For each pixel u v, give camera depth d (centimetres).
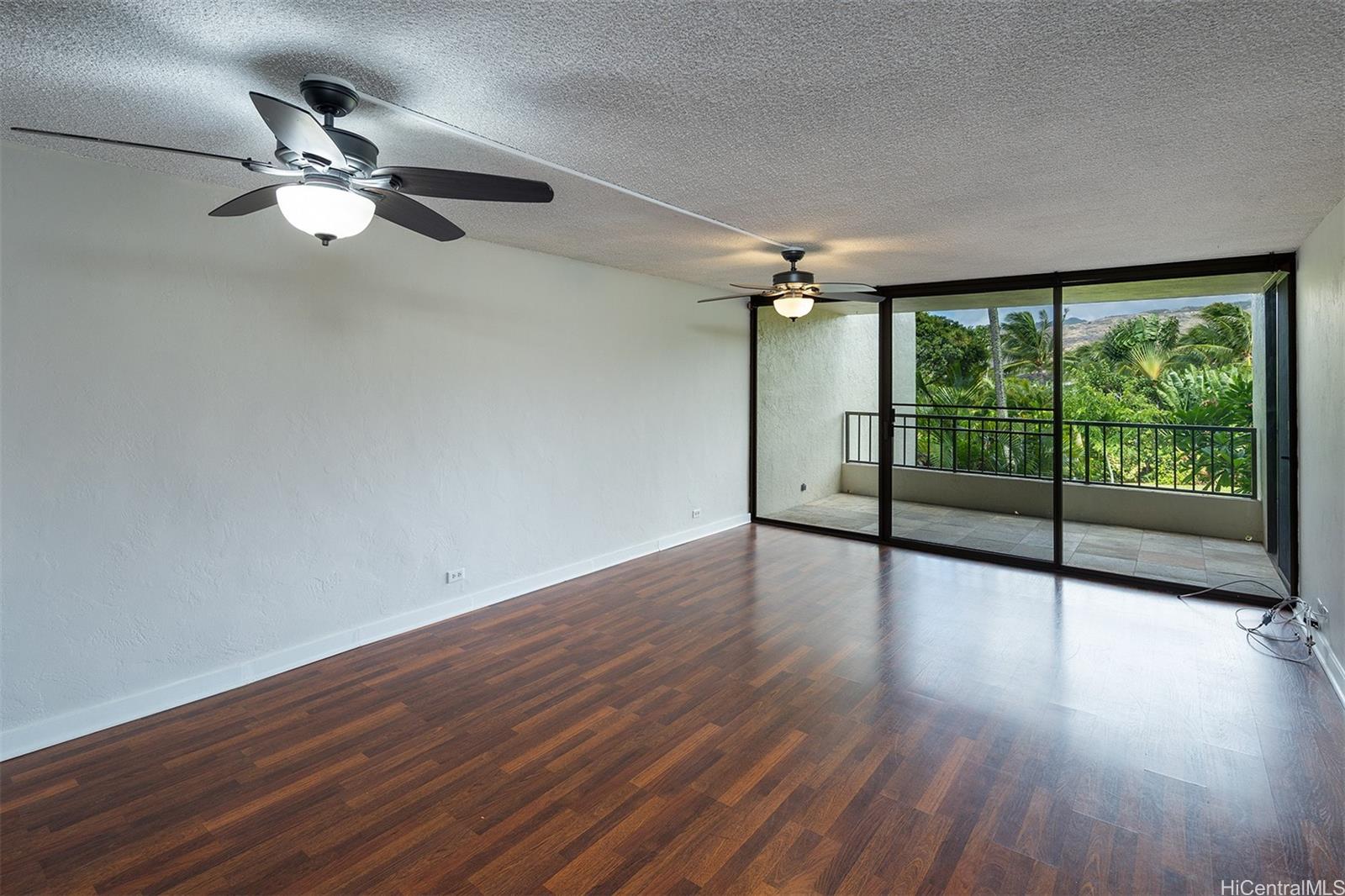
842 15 153
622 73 183
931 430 561
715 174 270
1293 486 404
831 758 249
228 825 213
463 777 239
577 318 474
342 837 207
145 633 282
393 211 220
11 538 248
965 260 445
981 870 192
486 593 421
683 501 585
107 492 270
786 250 413
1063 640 361
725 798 226
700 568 504
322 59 176
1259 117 209
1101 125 217
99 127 226
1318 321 344
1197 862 193
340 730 271
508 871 193
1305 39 161
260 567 317
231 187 299
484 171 267
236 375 305
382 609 367
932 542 560
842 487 649
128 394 274
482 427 414
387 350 363
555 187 287
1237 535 564
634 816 217
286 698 299
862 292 420
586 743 261
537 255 443
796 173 268
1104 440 610
